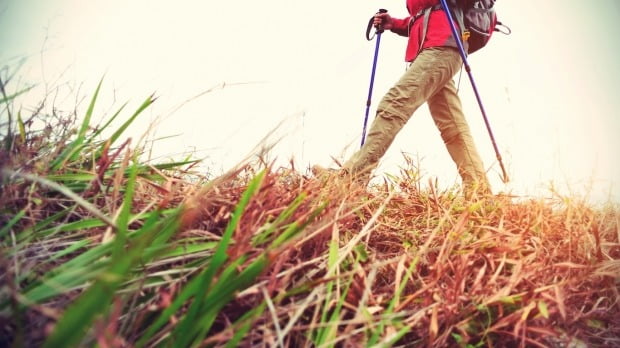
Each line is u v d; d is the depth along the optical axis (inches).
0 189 33.0
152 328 21.5
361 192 52.0
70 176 37.7
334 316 27.6
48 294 21.6
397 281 33.3
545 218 49.3
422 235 48.9
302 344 28.3
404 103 84.4
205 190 30.6
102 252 24.6
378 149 81.8
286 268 33.5
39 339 23.0
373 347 25.0
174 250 30.1
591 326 37.0
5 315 21.5
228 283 24.2
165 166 49.1
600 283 41.5
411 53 96.8
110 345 17.3
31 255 30.2
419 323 31.8
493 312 35.2
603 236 48.9
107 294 17.1
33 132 44.5
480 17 94.1
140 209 38.5
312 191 42.9
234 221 25.4
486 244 42.4
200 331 23.9
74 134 45.5
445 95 97.5
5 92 38.1
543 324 33.5
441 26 89.0
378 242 49.5
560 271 39.2
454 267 37.7
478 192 64.0
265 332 25.1
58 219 37.6
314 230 34.8
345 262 37.6
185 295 22.4
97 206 38.4
